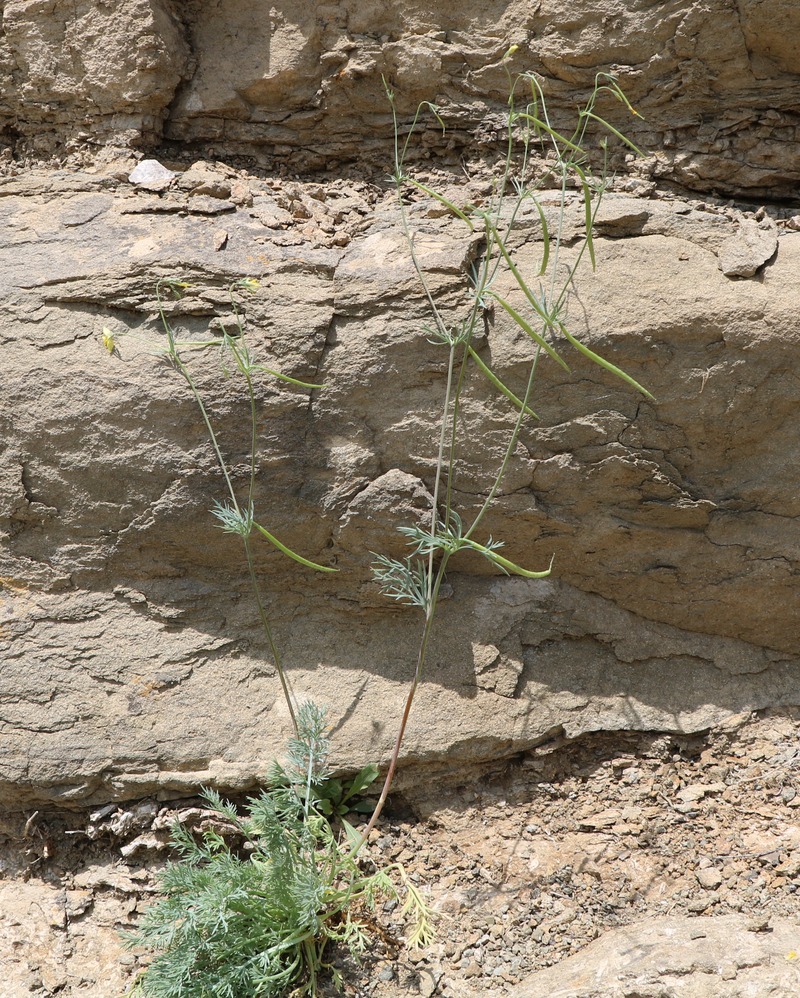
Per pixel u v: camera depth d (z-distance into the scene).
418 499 3.28
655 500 3.32
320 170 3.99
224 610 3.42
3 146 3.97
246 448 3.29
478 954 2.95
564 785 3.37
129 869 3.24
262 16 3.83
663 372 3.21
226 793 3.28
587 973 2.74
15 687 3.29
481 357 3.24
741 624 3.47
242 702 3.33
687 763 3.40
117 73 3.74
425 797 3.36
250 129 3.95
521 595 3.45
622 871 3.12
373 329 3.26
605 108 3.71
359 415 3.29
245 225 3.48
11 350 3.32
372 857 3.24
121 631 3.37
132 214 3.52
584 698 3.40
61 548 3.38
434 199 3.59
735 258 3.24
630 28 3.57
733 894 2.97
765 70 3.56
